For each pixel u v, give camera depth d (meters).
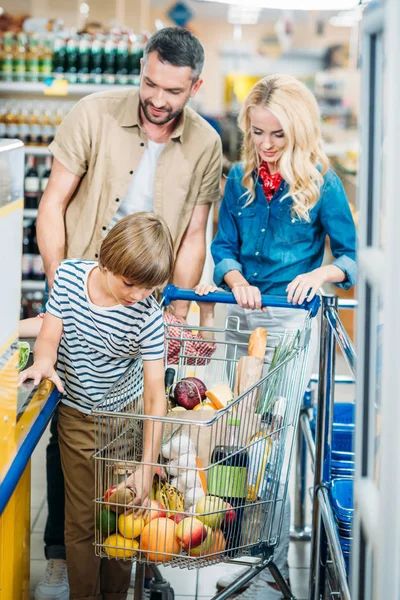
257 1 3.08
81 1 9.45
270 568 2.75
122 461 2.25
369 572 1.53
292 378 2.55
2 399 1.86
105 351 2.57
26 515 2.51
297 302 2.77
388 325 1.39
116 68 6.02
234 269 3.27
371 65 1.50
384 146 1.40
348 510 2.34
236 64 12.31
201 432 2.36
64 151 3.25
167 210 3.30
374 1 1.46
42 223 3.25
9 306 1.91
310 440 3.11
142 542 2.24
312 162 3.12
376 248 1.50
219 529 2.30
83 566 2.78
